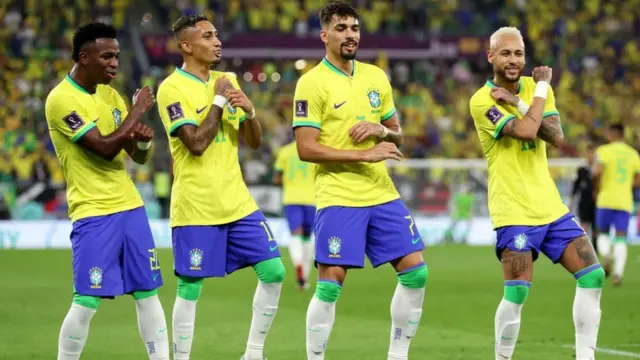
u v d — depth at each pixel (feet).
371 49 323.98
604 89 333.42
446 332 101.45
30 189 234.79
